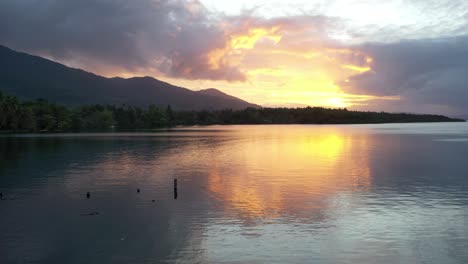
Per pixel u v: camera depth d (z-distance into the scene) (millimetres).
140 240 27109
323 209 34750
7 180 51469
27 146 110500
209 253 24781
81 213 34188
